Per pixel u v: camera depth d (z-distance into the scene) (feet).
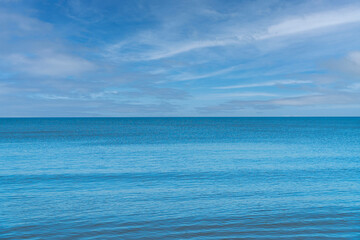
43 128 376.89
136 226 40.70
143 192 60.08
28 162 102.89
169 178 75.10
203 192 59.98
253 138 213.66
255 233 38.06
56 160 107.86
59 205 50.78
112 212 46.73
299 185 66.28
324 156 117.19
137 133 278.05
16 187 64.90
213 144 169.99
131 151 136.87
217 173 82.02
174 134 263.90
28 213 46.37
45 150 139.74
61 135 245.65
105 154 125.80
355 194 57.93
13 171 85.15
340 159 108.68
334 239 36.09
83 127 417.08
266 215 44.93
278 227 40.01
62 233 38.34
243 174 80.28
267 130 329.11
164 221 42.55
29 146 157.58
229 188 63.62
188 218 43.75
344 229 39.24
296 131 305.73
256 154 124.77
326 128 372.79
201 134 262.26
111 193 59.21
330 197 55.57
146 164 98.68
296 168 89.66
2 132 282.56
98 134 261.65
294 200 53.57
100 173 82.17
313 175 78.23
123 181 71.46
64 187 64.95
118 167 92.58
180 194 58.29
